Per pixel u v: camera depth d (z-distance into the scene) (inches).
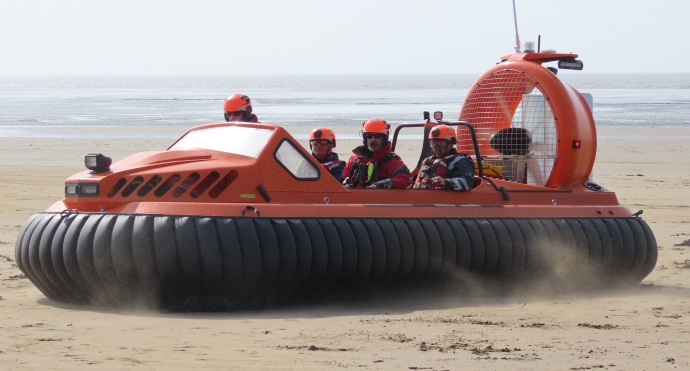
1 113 3764.8
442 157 583.2
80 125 2827.3
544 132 644.1
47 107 4517.7
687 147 1919.3
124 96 7003.0
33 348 389.4
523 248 557.9
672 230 874.1
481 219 556.7
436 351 396.8
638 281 617.6
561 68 679.7
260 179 503.8
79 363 362.3
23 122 3016.7
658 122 2933.1
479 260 543.5
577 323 471.8
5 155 1654.8
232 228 474.9
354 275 505.7
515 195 586.6
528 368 367.2
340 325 453.7
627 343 419.2
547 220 577.0
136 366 359.3
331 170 572.7
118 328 438.6
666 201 1094.4
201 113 3730.3
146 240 464.4
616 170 1453.0
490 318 483.2
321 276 495.5
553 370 364.8
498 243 550.9
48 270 490.9
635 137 2240.4
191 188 488.1
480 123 692.7
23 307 498.6
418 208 541.3
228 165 501.0
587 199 618.2
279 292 492.1
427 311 502.3
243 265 471.8
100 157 498.6
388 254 514.9
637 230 611.2
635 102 5093.5
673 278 650.2
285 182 510.9
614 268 597.0
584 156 633.6
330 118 3186.5
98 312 484.1
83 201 492.1
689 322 477.7
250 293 482.6
